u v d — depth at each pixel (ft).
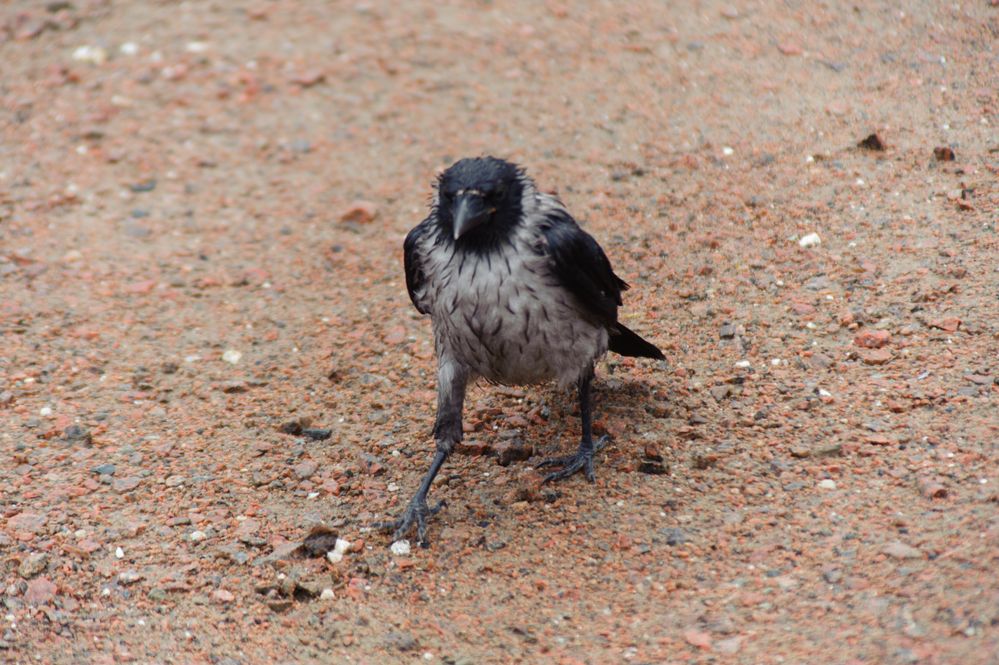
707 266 40.01
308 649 26.04
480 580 28.07
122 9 63.41
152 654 25.95
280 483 32.22
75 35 61.11
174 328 40.50
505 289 29.40
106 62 58.39
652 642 25.21
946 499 27.76
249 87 55.77
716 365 35.45
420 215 46.34
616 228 43.01
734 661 23.95
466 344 30.66
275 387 37.24
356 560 29.09
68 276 43.21
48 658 25.81
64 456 33.24
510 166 29.78
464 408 35.94
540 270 29.45
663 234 42.32
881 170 43.32
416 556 29.14
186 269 44.01
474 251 29.53
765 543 27.84
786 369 34.58
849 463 30.12
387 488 32.09
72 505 30.99
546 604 26.99
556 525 29.81
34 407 35.78
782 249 40.27
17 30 61.72
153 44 59.88
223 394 36.88
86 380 37.32
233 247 45.44
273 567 28.71
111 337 39.78
